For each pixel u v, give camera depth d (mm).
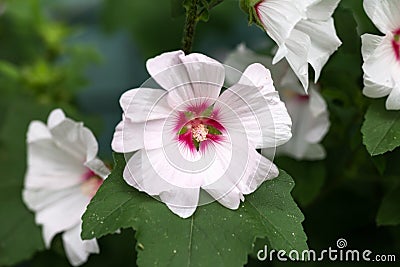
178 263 467
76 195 593
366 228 618
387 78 504
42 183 593
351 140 572
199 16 513
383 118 505
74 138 557
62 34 756
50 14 875
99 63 750
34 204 597
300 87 578
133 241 663
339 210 625
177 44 765
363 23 571
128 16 773
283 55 483
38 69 723
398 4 505
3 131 661
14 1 747
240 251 470
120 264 660
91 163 529
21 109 667
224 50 817
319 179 596
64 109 668
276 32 492
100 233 474
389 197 548
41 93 721
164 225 474
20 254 623
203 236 473
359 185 635
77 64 737
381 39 502
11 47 783
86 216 479
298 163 599
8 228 630
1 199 640
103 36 863
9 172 650
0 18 787
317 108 571
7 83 718
